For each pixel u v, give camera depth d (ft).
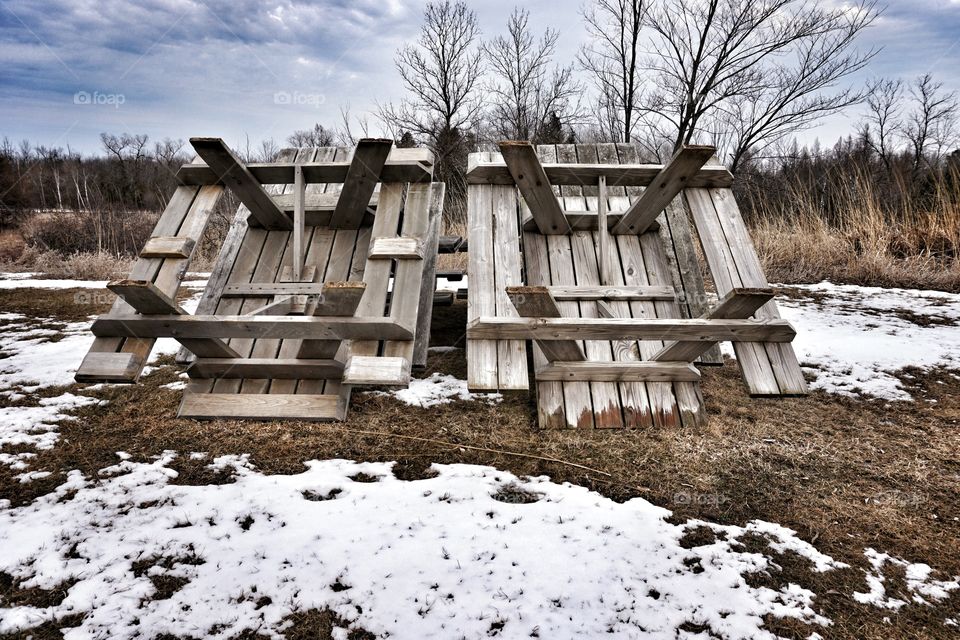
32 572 7.20
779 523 8.44
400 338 10.75
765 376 11.11
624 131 63.57
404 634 6.29
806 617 6.58
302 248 13.94
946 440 11.05
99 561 7.40
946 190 30.53
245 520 8.39
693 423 11.53
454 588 6.98
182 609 6.62
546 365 11.70
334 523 8.28
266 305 12.67
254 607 6.67
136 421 11.72
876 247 28.60
